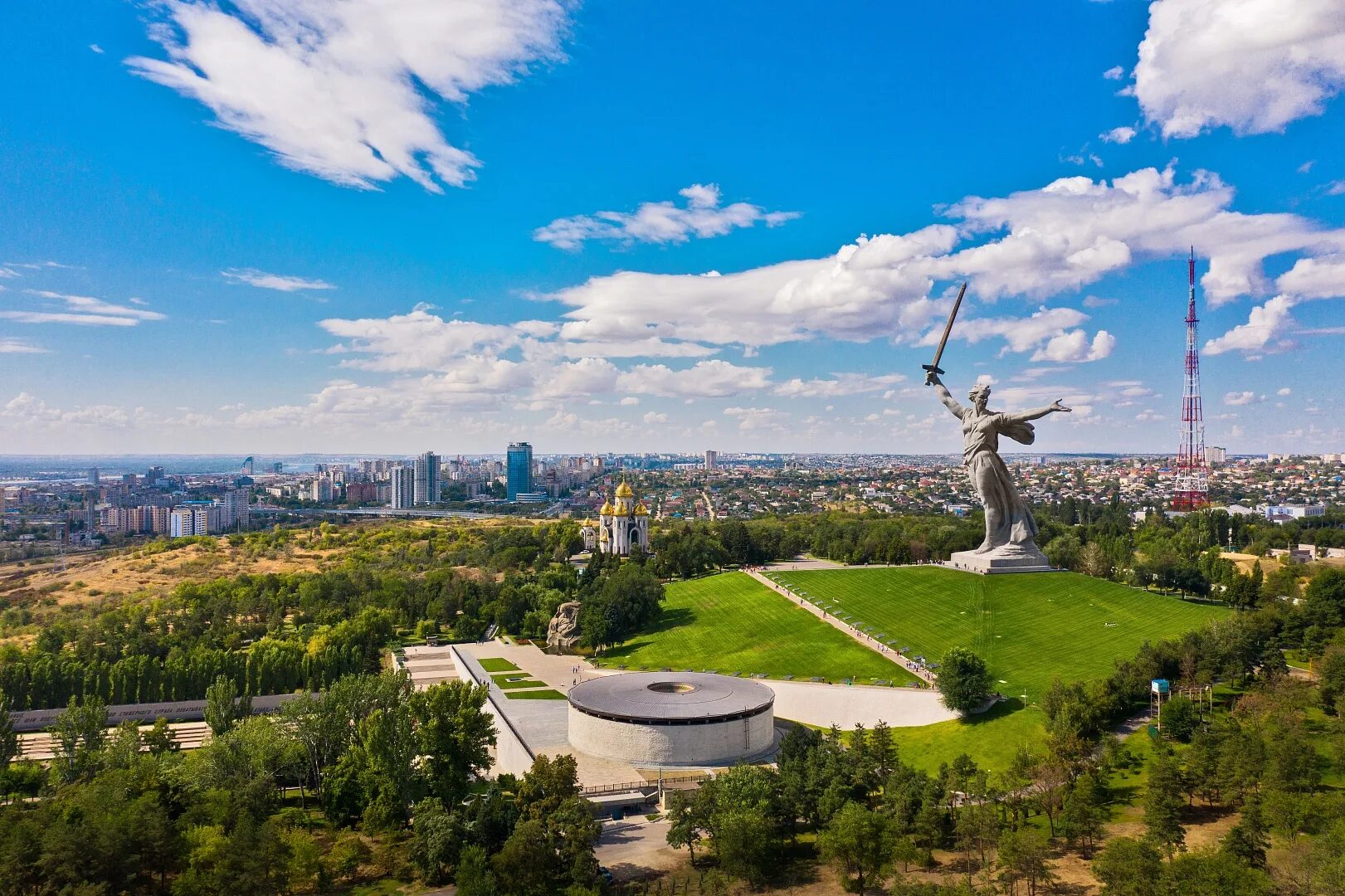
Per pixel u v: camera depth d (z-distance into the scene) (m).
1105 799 123.38
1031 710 163.75
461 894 104.81
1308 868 89.38
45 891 106.69
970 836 110.75
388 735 136.88
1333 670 144.00
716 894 109.12
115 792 125.00
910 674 193.62
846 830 106.81
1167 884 90.12
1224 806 118.56
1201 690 159.62
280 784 156.25
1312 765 112.12
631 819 137.50
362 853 126.69
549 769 128.75
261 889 108.69
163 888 115.88
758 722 163.50
